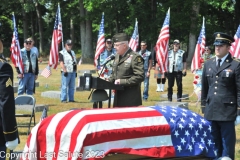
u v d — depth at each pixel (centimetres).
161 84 2270
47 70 1980
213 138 798
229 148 799
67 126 632
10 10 6538
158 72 2241
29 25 7931
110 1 4734
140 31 4694
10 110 560
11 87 562
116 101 882
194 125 701
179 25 4422
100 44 1970
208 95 813
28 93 1581
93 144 604
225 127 798
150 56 1884
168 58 1806
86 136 601
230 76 788
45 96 1980
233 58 802
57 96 1925
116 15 5088
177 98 1833
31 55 1569
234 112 792
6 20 7031
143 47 1884
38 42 8038
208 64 822
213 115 799
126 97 873
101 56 1644
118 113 655
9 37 7206
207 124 719
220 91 797
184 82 2803
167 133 668
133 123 645
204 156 707
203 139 705
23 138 1089
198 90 1684
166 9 4491
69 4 5684
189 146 683
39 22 6631
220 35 798
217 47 795
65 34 7481
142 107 709
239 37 1741
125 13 5328
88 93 2125
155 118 671
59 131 638
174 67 1803
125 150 626
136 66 868
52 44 1983
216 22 5459
